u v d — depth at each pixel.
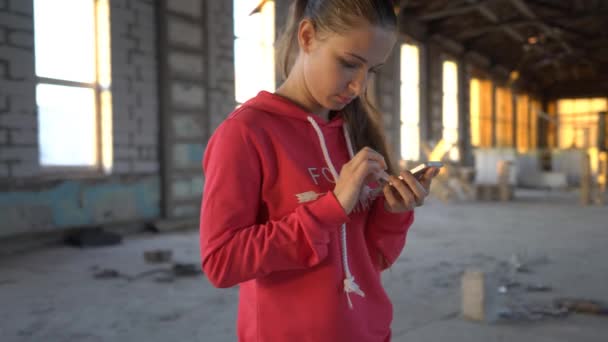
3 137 5.34
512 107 19.94
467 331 2.88
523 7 13.13
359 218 0.92
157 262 4.88
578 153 19.20
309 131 0.89
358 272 0.91
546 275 4.27
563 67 20.44
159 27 7.08
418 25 13.74
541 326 2.96
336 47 0.78
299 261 0.77
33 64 5.62
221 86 8.09
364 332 0.88
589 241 6.09
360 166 0.75
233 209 0.78
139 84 6.86
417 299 3.56
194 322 3.08
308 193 0.83
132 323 3.06
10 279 4.17
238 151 0.80
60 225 5.90
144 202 7.00
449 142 15.09
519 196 13.39
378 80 12.15
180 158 7.44
